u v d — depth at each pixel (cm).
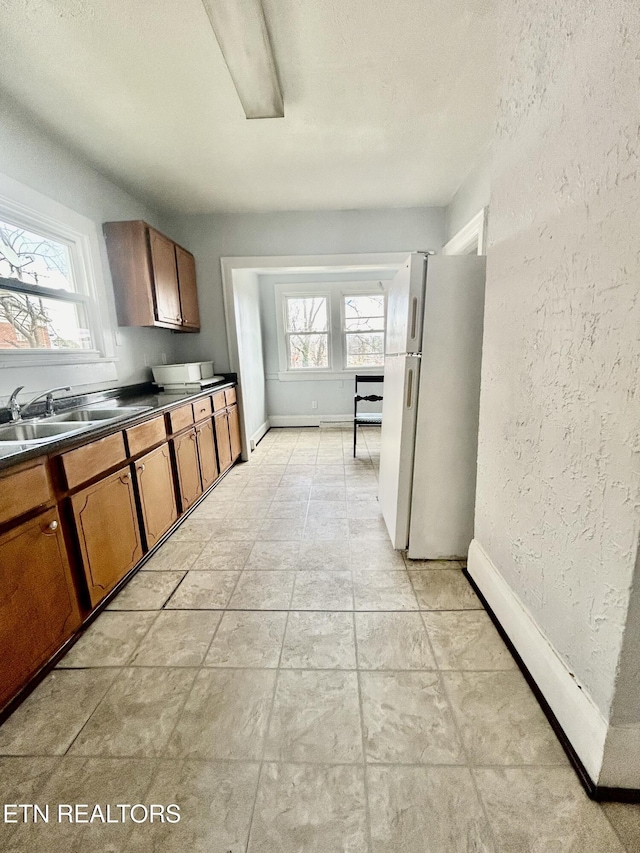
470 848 81
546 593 113
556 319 102
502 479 140
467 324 175
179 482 244
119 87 174
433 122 211
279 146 232
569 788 92
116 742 106
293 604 164
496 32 148
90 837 85
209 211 344
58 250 223
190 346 375
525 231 117
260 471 355
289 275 505
